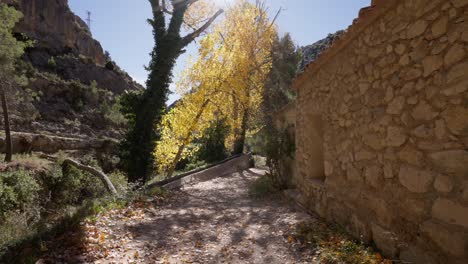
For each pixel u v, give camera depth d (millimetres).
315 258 3232
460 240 2080
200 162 16656
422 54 2490
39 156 14477
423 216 2477
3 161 11953
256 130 18219
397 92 2836
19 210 7836
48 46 38656
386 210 3014
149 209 5777
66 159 11219
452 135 2170
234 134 17375
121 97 11609
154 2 11531
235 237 4246
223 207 6465
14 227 4988
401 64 2775
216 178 12125
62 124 27219
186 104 12773
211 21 13086
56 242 3521
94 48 50188
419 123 2529
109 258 3260
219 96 13594
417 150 2553
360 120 3574
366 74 3430
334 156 4352
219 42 13383
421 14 2502
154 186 8570
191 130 12922
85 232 3877
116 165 18906
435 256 2340
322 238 3738
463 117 2066
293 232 4219
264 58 16891
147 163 11211
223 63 12836
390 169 2953
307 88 5633
